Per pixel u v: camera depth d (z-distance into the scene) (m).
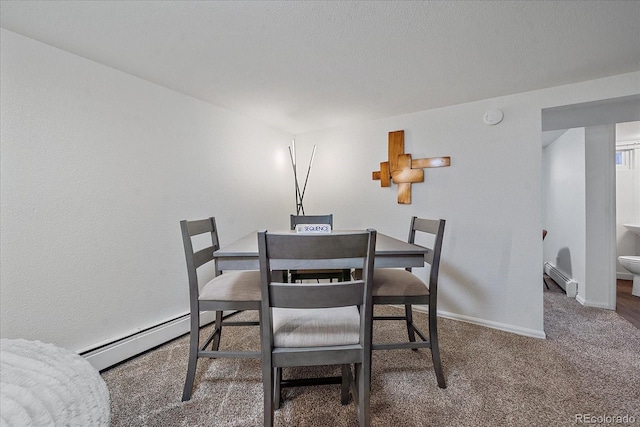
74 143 1.50
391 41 1.41
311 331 1.02
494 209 2.14
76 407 0.77
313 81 1.87
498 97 2.11
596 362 1.63
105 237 1.63
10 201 1.30
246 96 2.12
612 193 2.47
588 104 1.88
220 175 2.35
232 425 1.18
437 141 2.37
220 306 1.34
